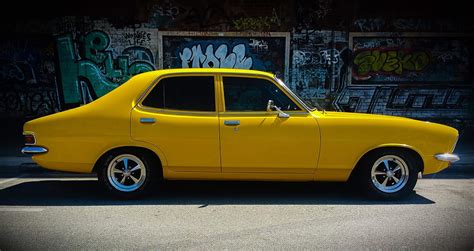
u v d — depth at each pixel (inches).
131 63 393.4
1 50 388.2
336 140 197.3
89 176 263.9
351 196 214.7
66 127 195.8
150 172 201.8
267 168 198.8
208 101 200.2
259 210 190.4
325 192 222.5
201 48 393.4
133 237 156.6
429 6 390.0
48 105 396.8
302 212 187.6
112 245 148.9
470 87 405.4
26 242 151.5
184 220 175.9
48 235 158.4
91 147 196.2
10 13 381.7
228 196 214.1
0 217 179.8
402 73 402.9
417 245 150.3
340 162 198.8
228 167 198.5
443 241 154.2
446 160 202.5
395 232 162.9
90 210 189.2
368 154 202.8
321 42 395.2
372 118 201.8
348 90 402.9
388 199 205.3
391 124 199.9
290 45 394.3
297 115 199.5
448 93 406.0
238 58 394.9
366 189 205.3
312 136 196.4
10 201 204.4
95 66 393.4
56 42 388.8
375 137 198.2
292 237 157.2
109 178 201.3
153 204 198.8
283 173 200.5
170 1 386.0
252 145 196.2
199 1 386.3
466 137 402.6
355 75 401.7
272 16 389.7
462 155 321.1
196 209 191.5
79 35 388.8
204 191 223.5
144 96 199.8
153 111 198.4
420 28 395.9
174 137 195.8
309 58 397.1
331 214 184.9
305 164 198.5
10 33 385.7
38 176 263.9
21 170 277.3
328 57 397.4
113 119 195.8
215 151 196.9
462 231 164.4
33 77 393.1
